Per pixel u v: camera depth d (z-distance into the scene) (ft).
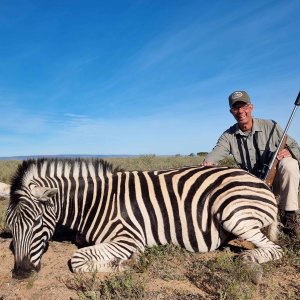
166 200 12.85
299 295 10.19
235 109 15.35
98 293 10.29
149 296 10.15
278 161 14.39
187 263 12.49
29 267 11.40
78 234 14.23
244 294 9.95
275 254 11.94
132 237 12.64
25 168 12.60
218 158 16.17
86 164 13.79
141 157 56.03
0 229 17.61
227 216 12.05
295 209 14.23
